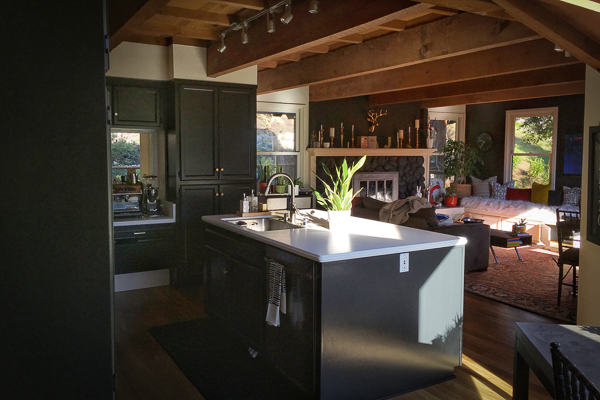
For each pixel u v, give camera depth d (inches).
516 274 225.6
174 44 194.4
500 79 241.3
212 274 156.3
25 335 56.8
